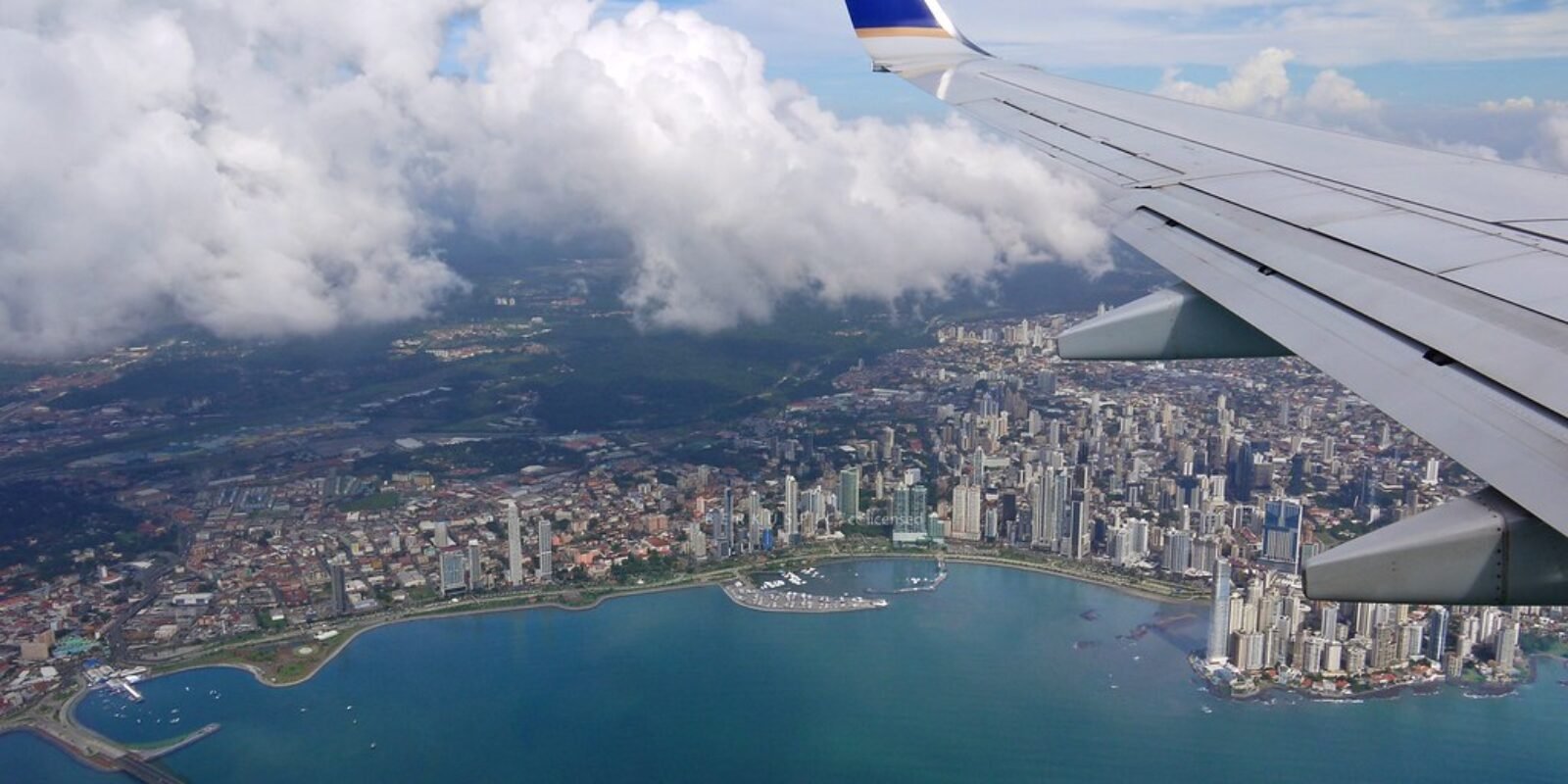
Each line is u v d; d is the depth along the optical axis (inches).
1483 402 153.0
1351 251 237.0
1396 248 233.8
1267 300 219.1
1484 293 196.7
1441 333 180.5
